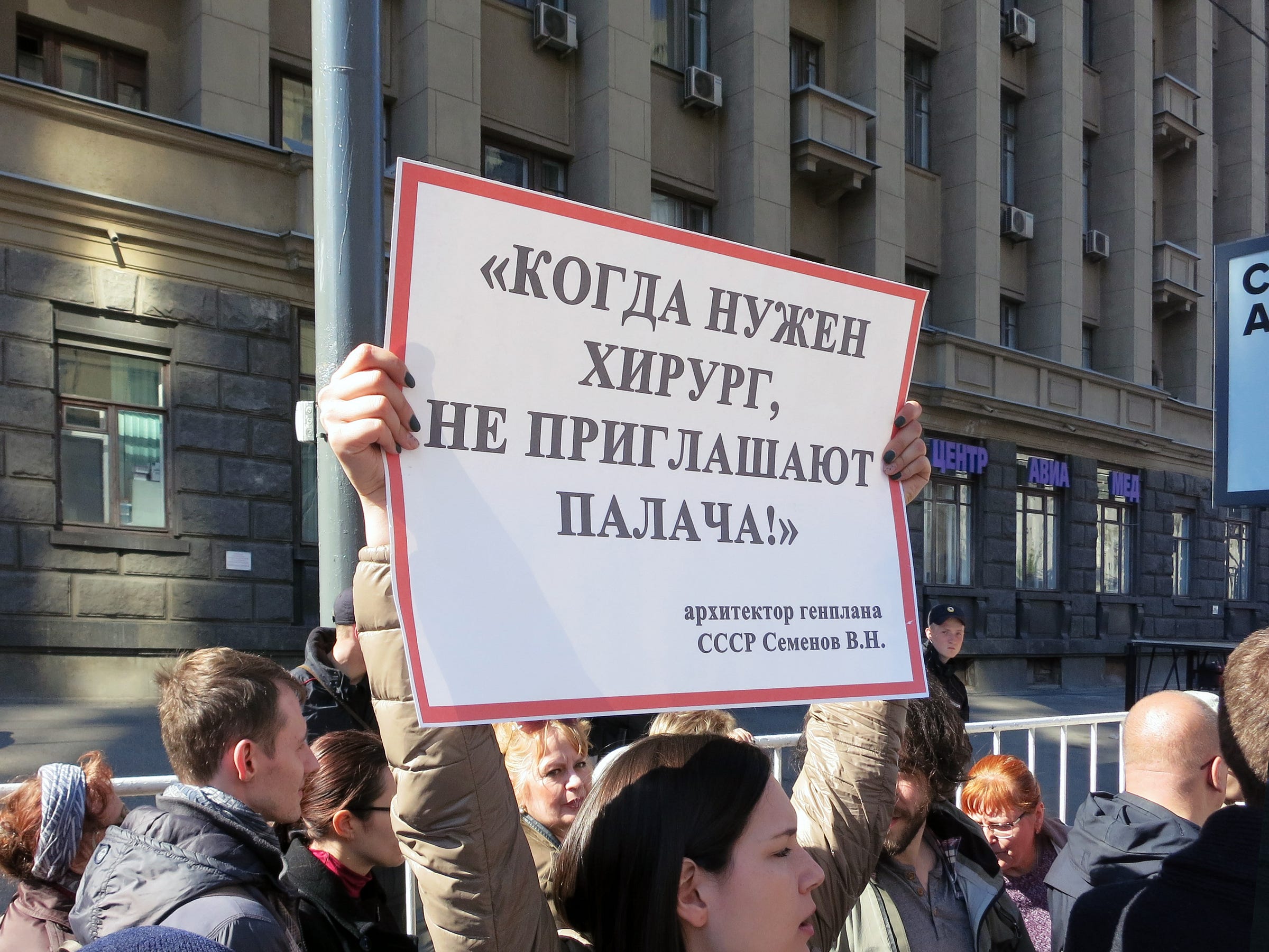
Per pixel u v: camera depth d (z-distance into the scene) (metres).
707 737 1.30
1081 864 1.91
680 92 14.03
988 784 2.45
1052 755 6.94
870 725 1.61
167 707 1.72
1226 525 21.50
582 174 12.99
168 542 9.50
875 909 1.77
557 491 1.34
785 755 3.51
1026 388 16.91
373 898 2.02
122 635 9.12
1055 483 17.58
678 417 1.45
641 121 13.02
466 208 1.29
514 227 1.33
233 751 1.68
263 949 1.38
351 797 1.89
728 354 1.50
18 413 8.83
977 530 16.38
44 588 8.84
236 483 9.92
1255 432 1.50
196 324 9.78
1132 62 19.41
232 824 1.53
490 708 1.22
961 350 15.87
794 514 1.55
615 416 1.39
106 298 9.30
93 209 9.15
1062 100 18.08
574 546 1.34
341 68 2.95
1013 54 18.28
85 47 10.05
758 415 1.53
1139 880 1.45
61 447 9.19
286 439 10.27
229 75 10.15
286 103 11.12
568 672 1.29
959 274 16.72
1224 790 1.95
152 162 9.57
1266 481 1.48
